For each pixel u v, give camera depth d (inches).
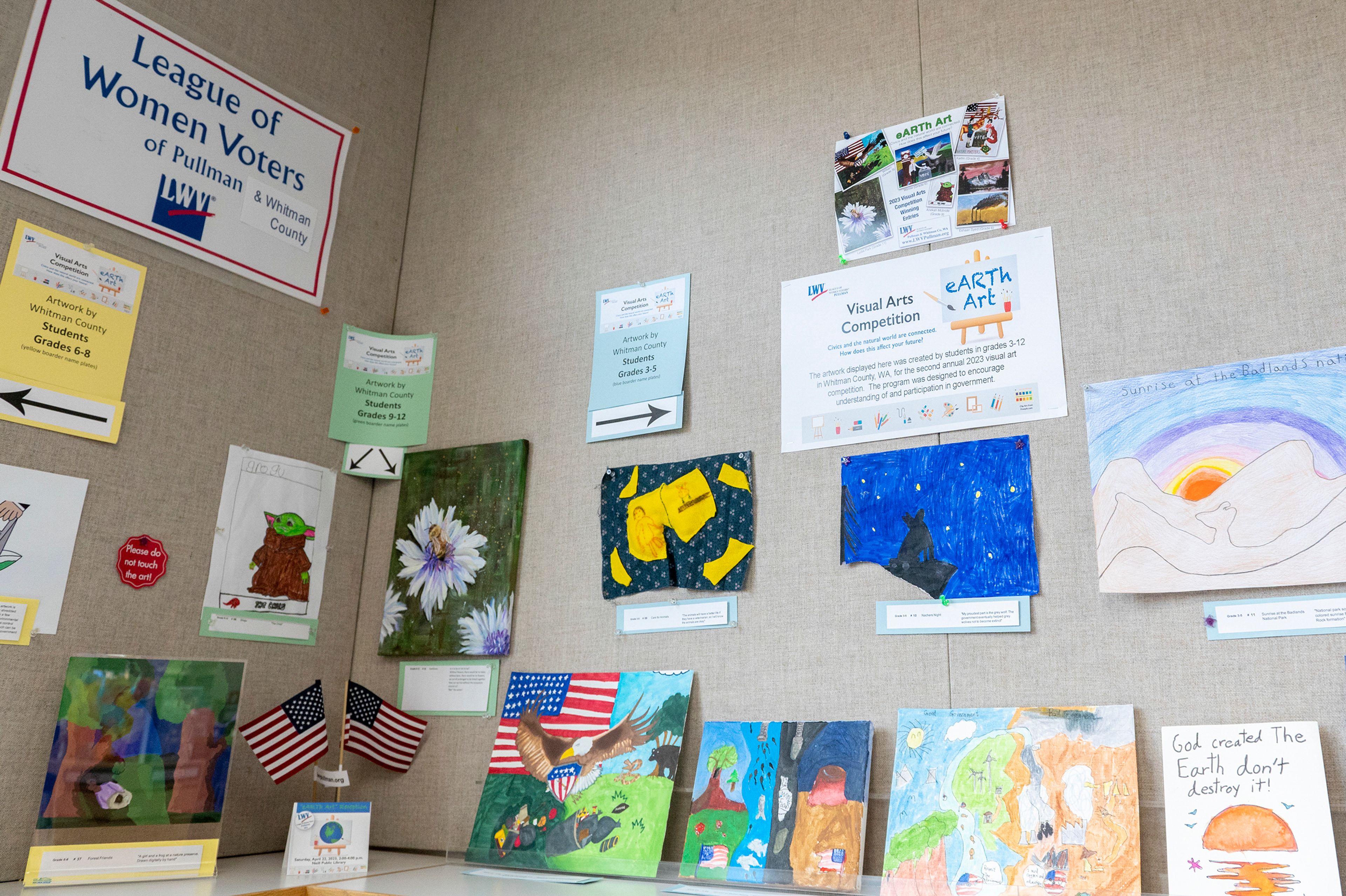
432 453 91.4
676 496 79.0
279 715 75.1
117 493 73.1
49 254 71.2
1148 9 71.0
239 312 83.9
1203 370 63.2
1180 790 56.7
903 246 75.5
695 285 83.6
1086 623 63.0
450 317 95.4
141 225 77.2
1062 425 66.8
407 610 87.9
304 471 87.1
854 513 71.9
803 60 84.1
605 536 81.0
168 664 69.9
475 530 87.0
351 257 94.6
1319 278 61.3
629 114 91.7
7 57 70.2
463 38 104.7
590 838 71.0
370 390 93.6
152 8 79.5
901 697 67.2
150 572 74.3
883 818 65.0
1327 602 56.9
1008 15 76.2
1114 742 58.9
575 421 85.8
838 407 74.8
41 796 66.1
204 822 68.5
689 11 91.4
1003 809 59.8
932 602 67.7
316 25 93.8
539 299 91.0
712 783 69.3
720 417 79.3
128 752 66.6
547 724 77.7
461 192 99.1
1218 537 60.2
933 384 71.9
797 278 79.2
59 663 68.1
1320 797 52.7
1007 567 66.0
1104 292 67.7
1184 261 65.5
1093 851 56.4
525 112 97.9
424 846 80.7
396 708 82.7
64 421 70.6
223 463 80.7
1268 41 66.4
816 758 66.7
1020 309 70.2
